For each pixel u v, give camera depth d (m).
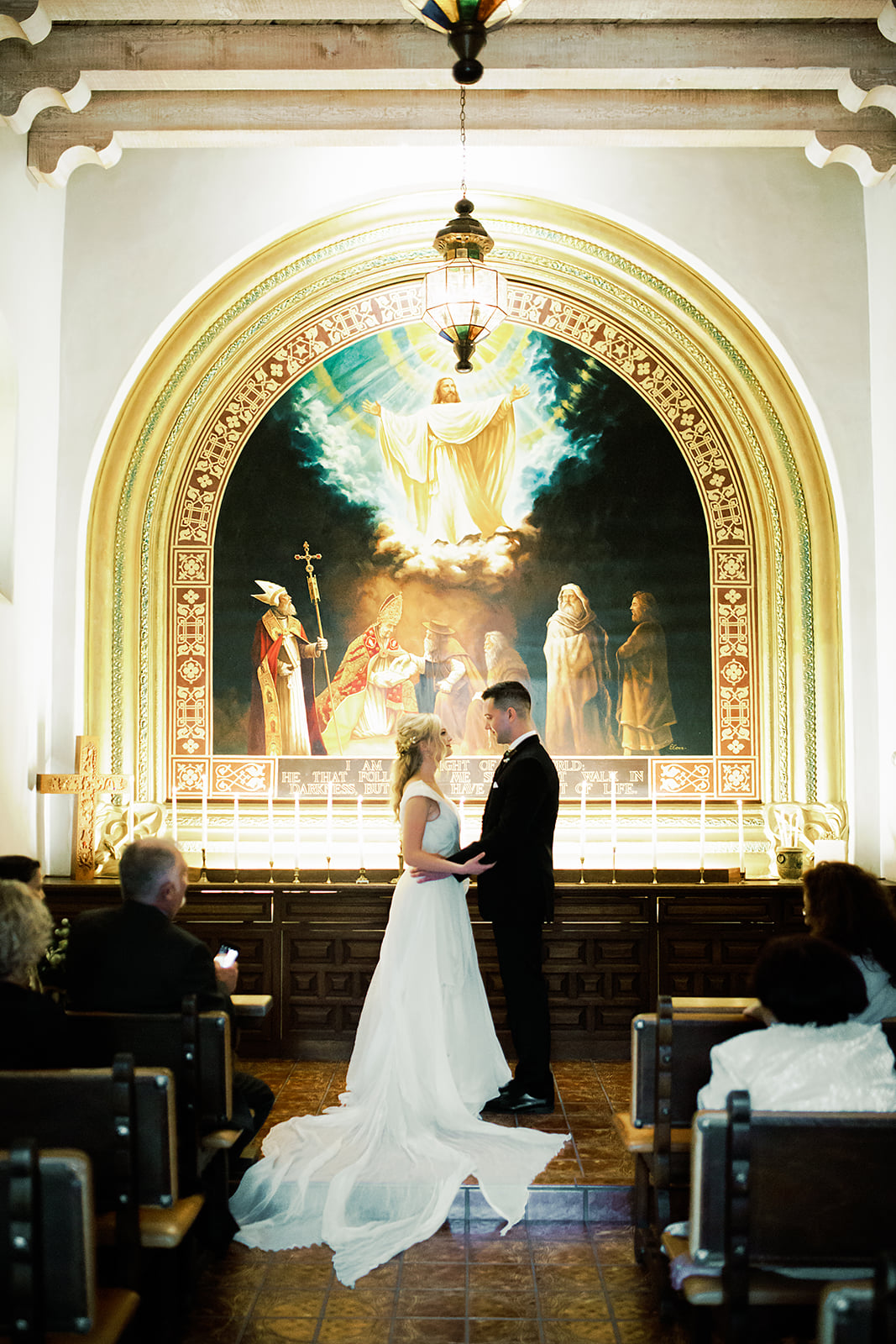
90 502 6.50
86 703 6.47
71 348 6.42
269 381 6.70
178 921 5.95
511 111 5.78
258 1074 5.63
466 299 5.38
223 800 6.60
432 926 4.71
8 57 5.32
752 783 6.61
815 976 2.85
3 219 5.55
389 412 6.69
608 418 6.67
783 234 6.40
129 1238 2.79
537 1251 3.89
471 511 6.65
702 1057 3.42
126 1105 2.78
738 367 6.62
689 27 5.36
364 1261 3.73
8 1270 2.28
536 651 6.62
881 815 6.36
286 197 6.39
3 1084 2.79
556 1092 5.29
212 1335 3.31
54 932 3.96
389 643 6.63
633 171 6.41
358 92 5.74
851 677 6.40
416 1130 4.39
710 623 6.62
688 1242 3.04
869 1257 2.53
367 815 6.56
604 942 5.94
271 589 6.66
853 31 5.36
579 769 6.59
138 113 5.77
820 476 6.55
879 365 6.30
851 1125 2.51
